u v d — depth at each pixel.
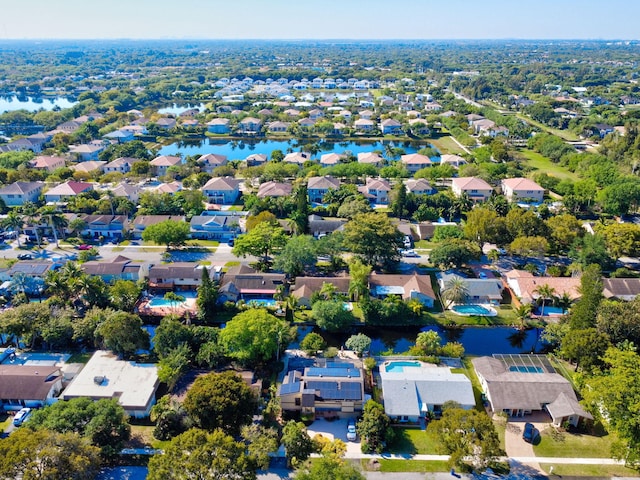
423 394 77.88
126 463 66.56
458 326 103.69
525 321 103.88
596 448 70.75
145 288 112.19
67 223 139.50
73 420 67.12
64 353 90.62
